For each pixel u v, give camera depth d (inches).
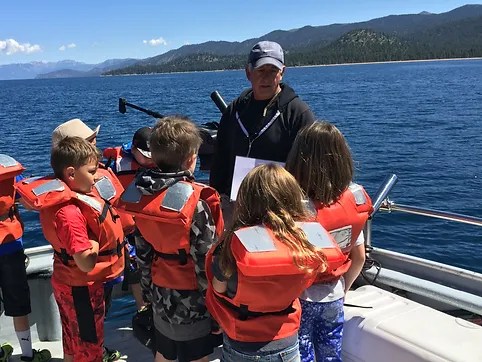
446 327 98.0
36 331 137.5
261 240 76.1
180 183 93.5
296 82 3110.2
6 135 932.6
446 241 316.2
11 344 136.1
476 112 1075.3
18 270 120.0
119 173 142.7
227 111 131.3
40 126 1085.8
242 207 81.8
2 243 116.6
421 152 632.4
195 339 98.6
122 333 142.1
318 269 77.4
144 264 102.4
